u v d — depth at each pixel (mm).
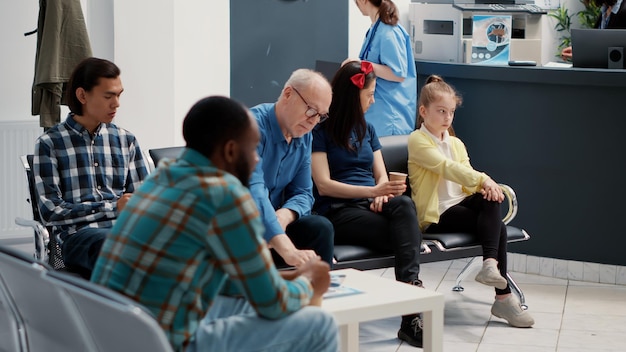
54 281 2381
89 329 2443
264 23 6387
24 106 6367
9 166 6172
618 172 5559
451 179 4664
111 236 2555
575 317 4969
